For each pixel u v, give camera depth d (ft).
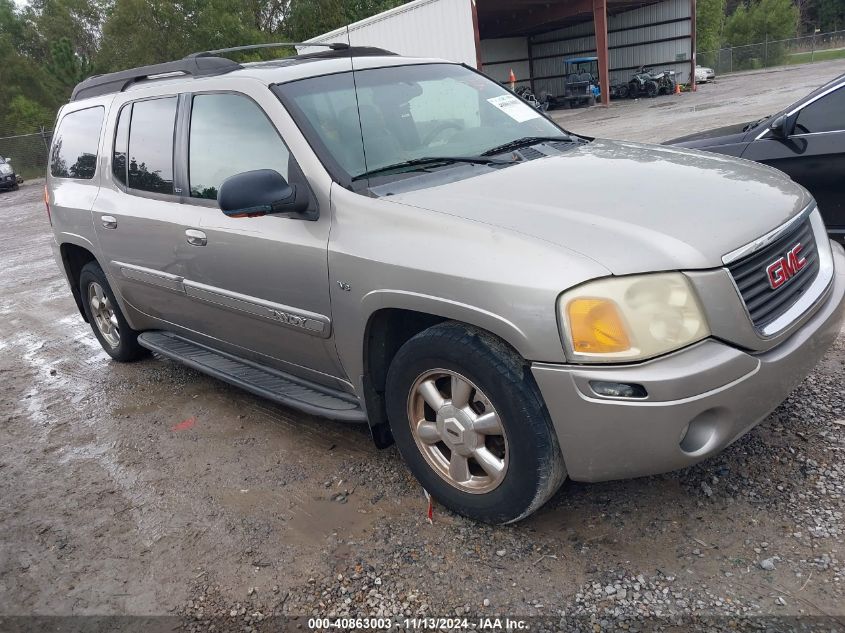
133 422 14.19
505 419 8.27
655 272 7.53
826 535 8.29
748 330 7.77
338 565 9.00
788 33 163.53
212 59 12.78
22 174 104.88
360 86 11.51
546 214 8.43
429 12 69.26
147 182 13.46
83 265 17.51
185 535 10.12
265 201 9.52
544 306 7.55
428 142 11.14
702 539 8.51
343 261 9.47
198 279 12.32
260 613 8.41
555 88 115.03
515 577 8.36
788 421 10.68
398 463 11.14
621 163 10.27
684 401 7.37
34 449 13.65
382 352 9.88
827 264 9.60
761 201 8.89
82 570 9.71
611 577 8.13
